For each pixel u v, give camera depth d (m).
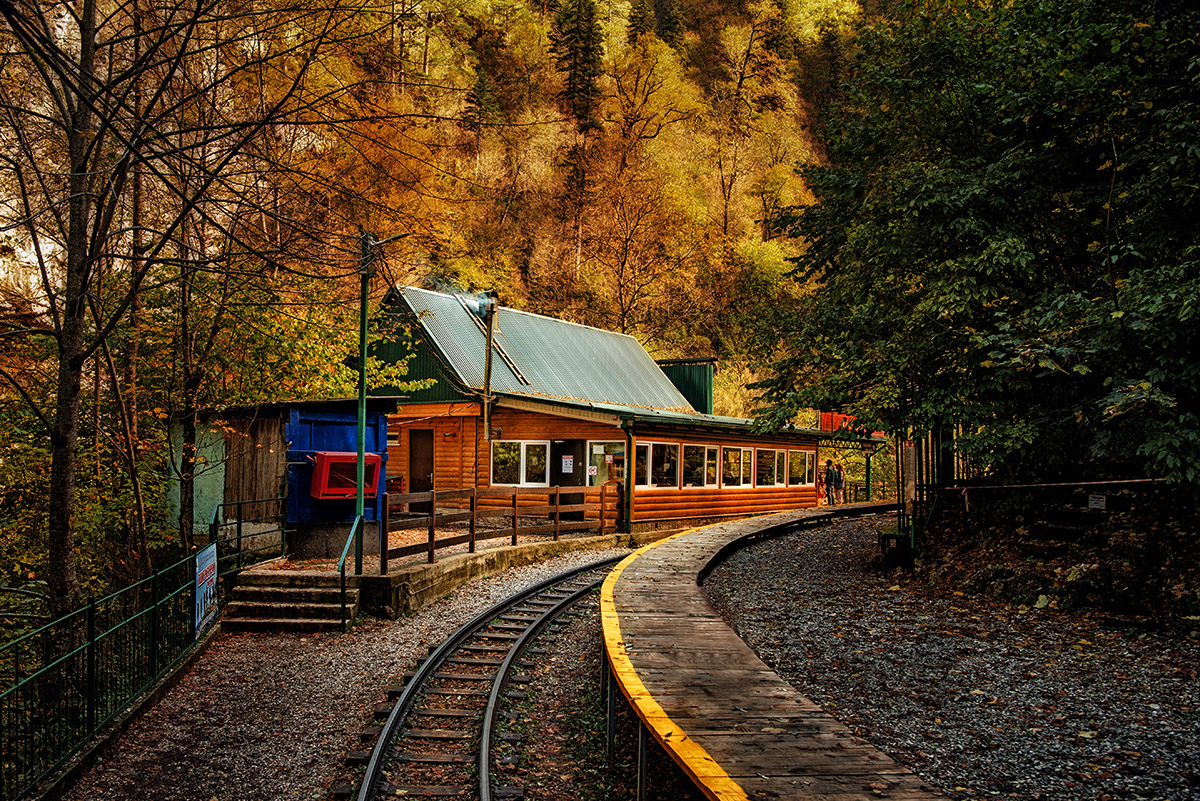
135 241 10.27
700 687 5.37
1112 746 5.09
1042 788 4.49
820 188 13.42
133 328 10.85
